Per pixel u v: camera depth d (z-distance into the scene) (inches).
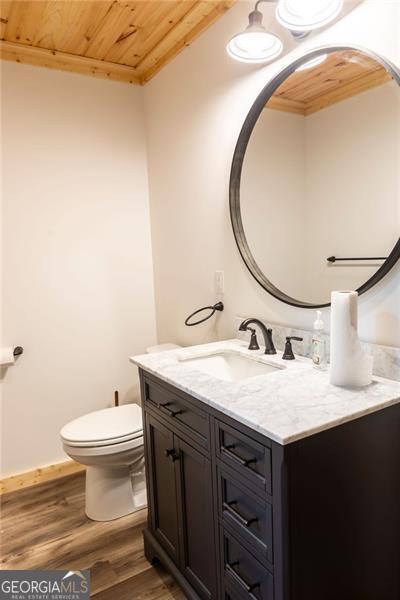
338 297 47.7
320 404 43.9
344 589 44.1
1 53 87.9
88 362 103.9
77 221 99.8
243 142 71.1
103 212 103.2
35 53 90.7
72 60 94.9
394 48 47.1
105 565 69.1
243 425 42.4
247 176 71.4
